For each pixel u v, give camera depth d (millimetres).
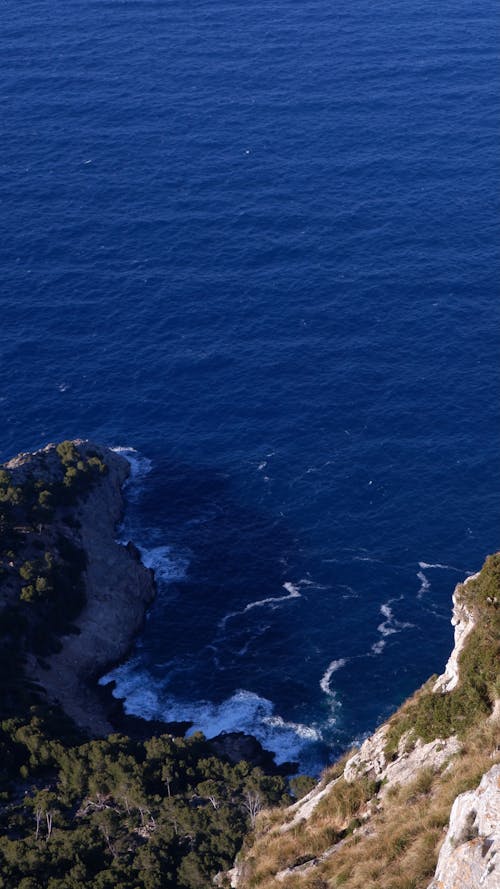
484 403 158625
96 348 176125
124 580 139000
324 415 159750
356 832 43812
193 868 79625
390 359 168875
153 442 159750
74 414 164375
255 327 178375
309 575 137500
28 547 137375
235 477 152625
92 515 145875
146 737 120562
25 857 85875
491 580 47594
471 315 176625
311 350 172125
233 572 140375
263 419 160625
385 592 133375
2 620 126750
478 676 45469
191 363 171625
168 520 149000
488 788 32938
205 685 126562
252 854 48000
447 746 44344
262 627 132375
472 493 144500
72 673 127750
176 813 90688
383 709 120125
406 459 150750
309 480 150250
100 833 90750
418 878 36438
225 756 111500
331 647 128125
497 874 29812
